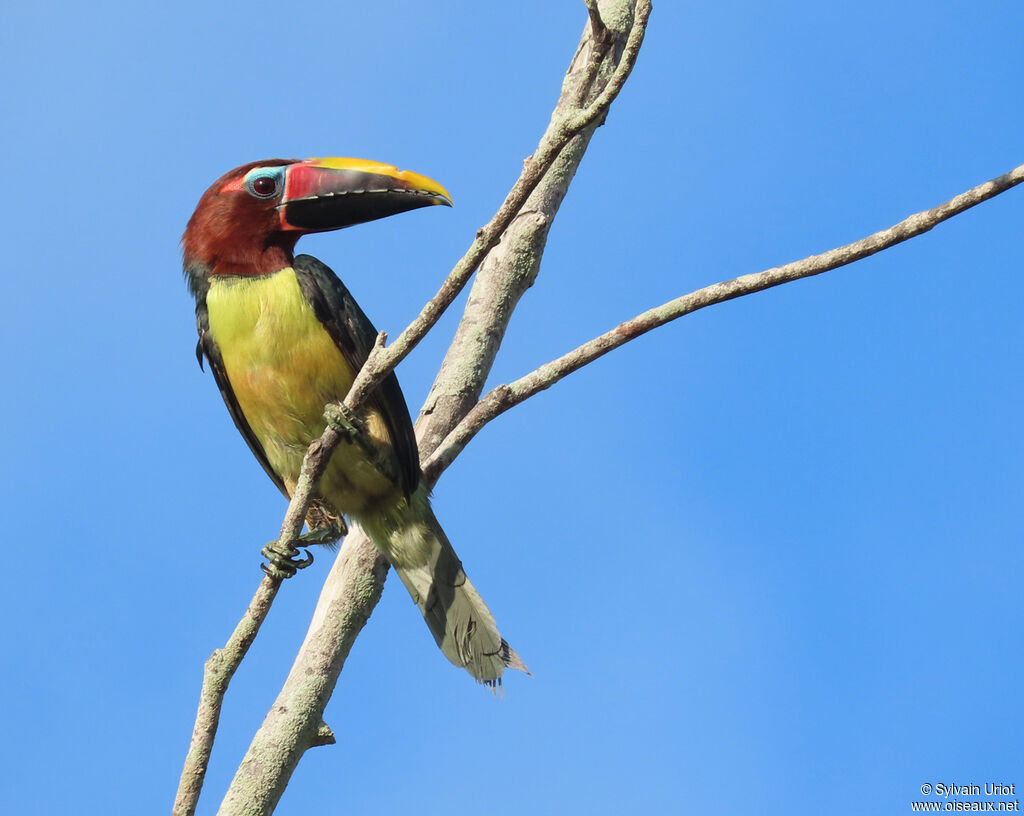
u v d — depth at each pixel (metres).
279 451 12.05
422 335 8.07
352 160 12.02
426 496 11.78
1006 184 8.88
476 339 12.05
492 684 11.44
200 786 7.67
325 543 11.59
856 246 9.25
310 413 11.77
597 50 9.50
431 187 11.85
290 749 9.45
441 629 11.61
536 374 10.94
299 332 11.55
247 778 9.25
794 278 9.41
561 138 7.40
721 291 9.70
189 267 12.28
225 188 12.11
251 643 7.98
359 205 11.86
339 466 11.37
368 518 11.66
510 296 12.27
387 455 11.30
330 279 11.80
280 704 9.71
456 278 7.78
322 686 9.91
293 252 12.26
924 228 9.05
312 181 11.86
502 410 11.06
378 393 11.20
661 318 10.00
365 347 11.66
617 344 10.30
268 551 11.34
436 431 11.72
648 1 7.19
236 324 11.70
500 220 7.55
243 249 11.92
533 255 12.31
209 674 7.89
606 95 7.29
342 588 10.79
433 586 11.66
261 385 11.74
